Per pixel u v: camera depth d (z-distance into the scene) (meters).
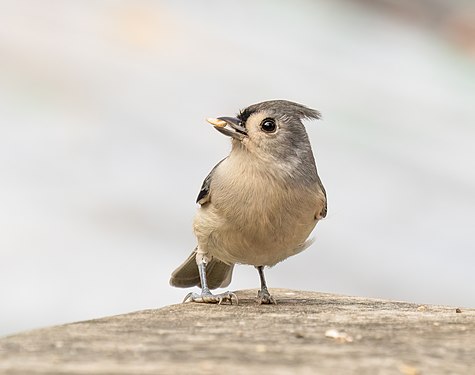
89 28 20.70
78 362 4.46
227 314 6.35
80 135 17.33
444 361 4.67
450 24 24.05
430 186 17.31
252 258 7.46
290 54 21.78
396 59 22.66
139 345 4.91
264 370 4.36
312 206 7.27
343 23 23.53
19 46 19.45
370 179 17.39
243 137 7.13
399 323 5.92
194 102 18.70
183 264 8.28
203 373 4.27
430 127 19.66
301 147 7.29
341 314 6.40
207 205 7.35
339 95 20.45
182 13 22.28
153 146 17.02
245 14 22.86
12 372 4.25
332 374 4.32
